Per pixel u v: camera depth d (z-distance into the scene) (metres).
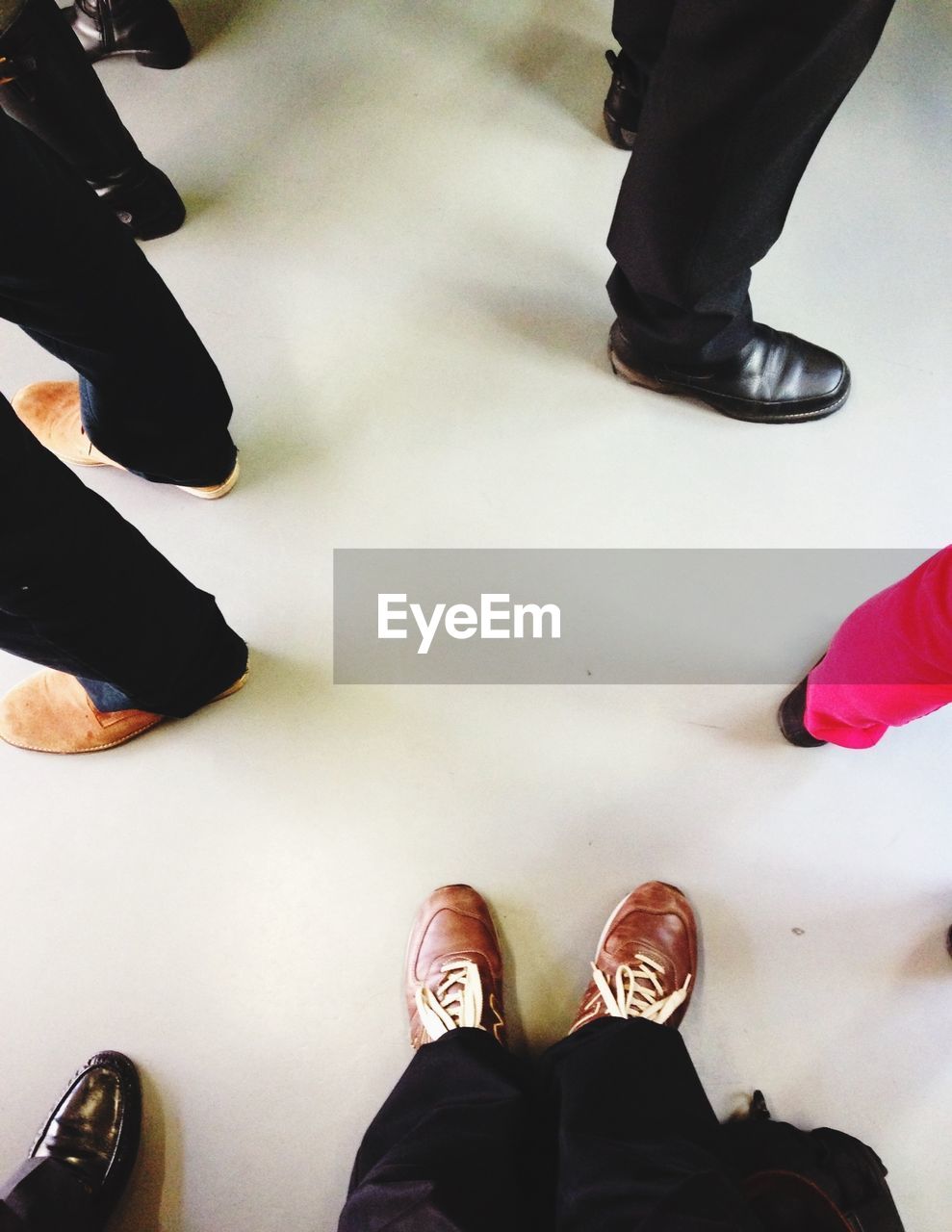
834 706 0.88
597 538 1.17
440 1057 0.85
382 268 1.32
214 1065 0.96
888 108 1.43
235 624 1.13
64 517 0.65
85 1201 0.86
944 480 1.19
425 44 1.48
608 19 1.50
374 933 1.01
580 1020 0.95
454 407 1.23
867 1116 0.95
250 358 1.26
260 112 1.44
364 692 1.10
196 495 1.17
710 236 0.84
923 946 1.00
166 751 1.07
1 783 1.06
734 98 0.68
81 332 0.79
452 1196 0.65
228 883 1.02
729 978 0.99
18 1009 0.98
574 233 1.35
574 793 1.06
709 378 1.16
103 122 1.12
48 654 0.79
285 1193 0.92
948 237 1.33
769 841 1.04
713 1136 0.76
